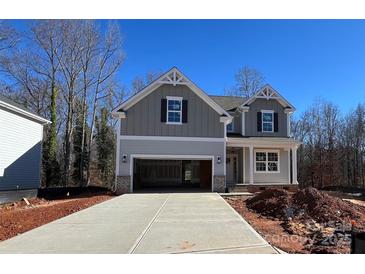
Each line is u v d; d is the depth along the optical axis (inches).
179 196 600.1
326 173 1161.4
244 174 815.1
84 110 1187.3
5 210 457.1
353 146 1338.6
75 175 1133.7
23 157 674.2
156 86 708.7
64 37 1163.3
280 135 866.1
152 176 959.0
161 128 699.4
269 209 416.8
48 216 374.6
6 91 1163.9
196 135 708.0
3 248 224.5
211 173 753.6
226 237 256.7
